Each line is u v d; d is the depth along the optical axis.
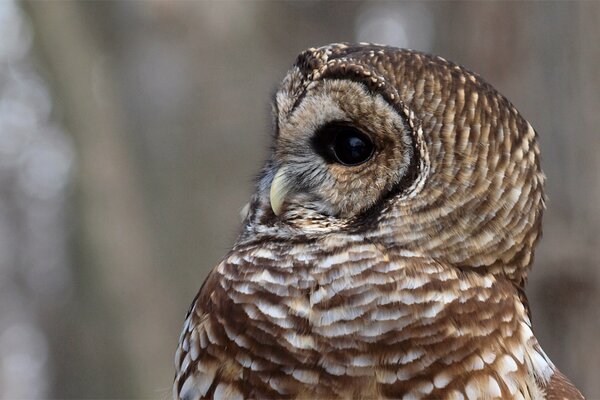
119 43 16.88
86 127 16.58
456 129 6.86
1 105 29.47
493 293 6.84
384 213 6.96
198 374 6.93
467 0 12.95
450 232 6.85
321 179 7.30
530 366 6.89
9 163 33.16
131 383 16.56
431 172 6.85
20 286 36.44
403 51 7.24
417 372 6.55
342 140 7.24
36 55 17.06
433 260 6.82
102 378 17.36
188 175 16.09
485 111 6.96
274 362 6.66
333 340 6.62
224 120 16.08
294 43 18.14
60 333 26.77
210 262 15.98
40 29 16.77
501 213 6.93
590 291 11.87
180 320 16.31
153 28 16.58
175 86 16.31
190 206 16.03
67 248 21.91
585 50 12.05
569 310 11.95
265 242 7.25
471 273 6.88
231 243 8.29
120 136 16.61
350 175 7.16
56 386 25.89
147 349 16.47
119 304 16.50
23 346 38.44
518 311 6.98
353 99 7.10
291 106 7.54
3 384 39.06
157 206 16.27
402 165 6.96
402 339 6.59
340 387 6.57
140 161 16.45
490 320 6.74
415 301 6.65
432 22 15.30
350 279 6.76
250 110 16.16
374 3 23.72
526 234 7.10
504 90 12.46
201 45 16.36
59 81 16.69
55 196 34.19
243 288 6.89
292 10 18.64
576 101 12.02
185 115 16.20
